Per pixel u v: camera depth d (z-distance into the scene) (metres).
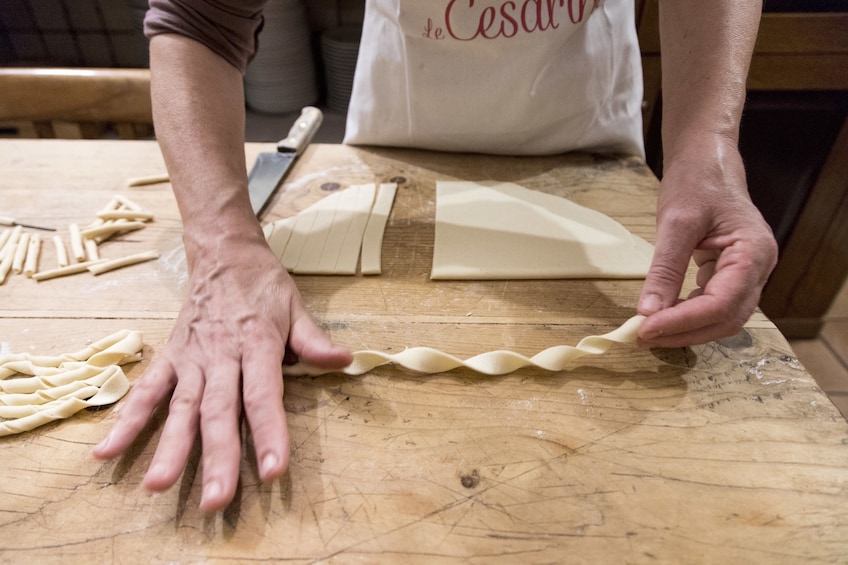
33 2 1.52
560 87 0.91
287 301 0.62
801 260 1.44
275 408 0.51
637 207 0.87
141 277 0.75
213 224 0.66
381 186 0.93
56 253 0.79
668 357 0.62
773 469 0.50
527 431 0.54
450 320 0.67
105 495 0.49
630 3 0.91
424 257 0.78
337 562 0.44
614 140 1.00
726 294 0.55
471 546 0.45
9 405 0.57
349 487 0.49
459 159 1.03
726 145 0.62
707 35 0.64
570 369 0.61
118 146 1.05
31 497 0.49
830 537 0.45
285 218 0.86
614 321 0.67
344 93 1.49
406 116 1.00
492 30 0.85
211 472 0.46
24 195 0.91
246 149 1.05
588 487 0.49
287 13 1.37
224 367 0.55
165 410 0.56
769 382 0.58
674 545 0.45
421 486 0.49
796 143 1.30
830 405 0.56
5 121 1.13
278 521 0.47
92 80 1.07
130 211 0.86
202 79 0.73
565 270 0.74
